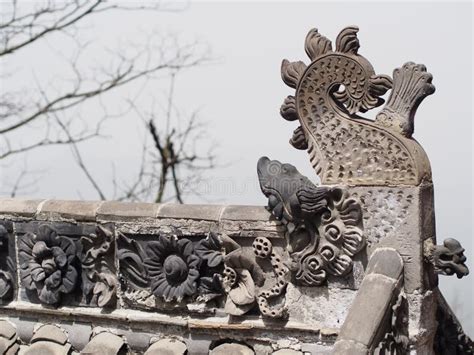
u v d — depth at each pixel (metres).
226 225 6.76
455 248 6.25
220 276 6.78
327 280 6.49
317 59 6.55
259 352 6.69
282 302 6.62
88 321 7.29
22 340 7.50
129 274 7.12
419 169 6.29
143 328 7.09
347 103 6.50
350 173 6.46
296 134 6.66
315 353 6.51
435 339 7.31
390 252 6.30
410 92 6.36
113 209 7.16
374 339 5.91
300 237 6.51
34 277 7.38
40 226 7.36
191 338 6.92
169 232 6.95
